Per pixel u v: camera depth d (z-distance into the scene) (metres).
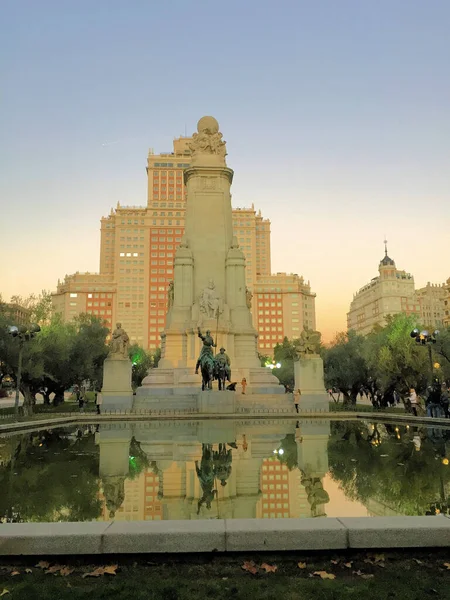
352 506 8.34
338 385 52.91
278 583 5.68
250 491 9.60
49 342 46.03
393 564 6.18
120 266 170.75
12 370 39.81
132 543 6.32
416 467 12.29
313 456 14.23
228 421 29.78
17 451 15.79
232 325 48.22
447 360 38.62
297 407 35.97
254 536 6.40
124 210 173.00
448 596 5.30
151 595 5.36
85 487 10.07
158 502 8.74
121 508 8.32
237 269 50.22
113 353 38.06
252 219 175.75
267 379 45.88
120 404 37.19
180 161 178.12
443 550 6.46
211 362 35.31
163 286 169.88
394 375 39.44
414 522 6.71
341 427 24.77
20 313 46.69
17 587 5.57
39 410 48.50
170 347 47.41
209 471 11.77
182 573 5.97
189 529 6.50
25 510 8.20
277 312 174.75
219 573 5.96
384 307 189.50
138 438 19.81
